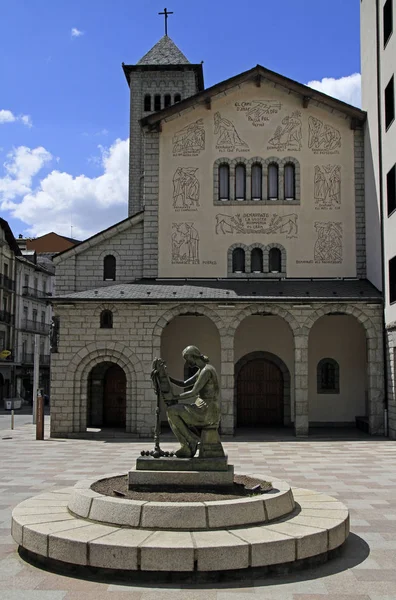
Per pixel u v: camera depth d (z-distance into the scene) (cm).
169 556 898
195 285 3228
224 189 3441
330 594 871
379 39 3120
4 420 4625
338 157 3406
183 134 3450
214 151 3434
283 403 3397
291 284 3244
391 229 2888
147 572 906
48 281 8488
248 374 3447
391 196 2938
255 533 968
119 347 2975
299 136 3422
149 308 2981
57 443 2752
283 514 1073
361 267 3341
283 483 1196
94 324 2991
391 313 2855
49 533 966
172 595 860
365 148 3369
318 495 1255
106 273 3400
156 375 1281
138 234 3409
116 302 2980
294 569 956
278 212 3381
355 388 3375
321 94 3366
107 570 922
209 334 3384
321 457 2278
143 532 970
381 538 1164
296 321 2966
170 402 1270
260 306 2972
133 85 5753
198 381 1249
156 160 3438
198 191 3409
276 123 3434
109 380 3366
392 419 2858
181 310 2972
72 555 932
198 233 3388
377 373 2970
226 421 2942
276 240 3369
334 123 3419
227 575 915
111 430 3066
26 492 1609
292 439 2855
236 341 3419
